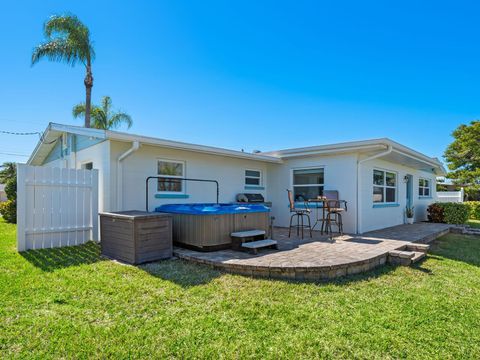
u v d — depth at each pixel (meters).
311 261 4.46
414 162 10.17
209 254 5.03
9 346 2.35
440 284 4.13
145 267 4.54
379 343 2.51
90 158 7.08
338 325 2.81
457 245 7.41
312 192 8.91
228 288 3.69
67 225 6.04
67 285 3.68
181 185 7.57
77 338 2.47
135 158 6.65
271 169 9.89
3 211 11.00
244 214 5.87
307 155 8.65
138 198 6.66
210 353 2.30
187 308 3.08
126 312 2.97
